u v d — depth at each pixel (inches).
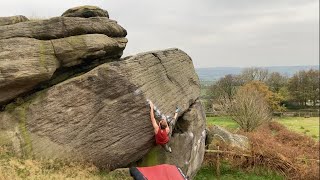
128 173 610.2
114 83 590.9
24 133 575.8
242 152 1149.7
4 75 547.5
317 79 4483.3
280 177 1114.1
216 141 1195.3
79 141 592.4
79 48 593.9
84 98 589.6
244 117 2057.1
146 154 671.8
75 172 567.5
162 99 666.2
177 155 693.3
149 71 650.8
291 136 1784.0
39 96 588.1
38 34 577.3
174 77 738.8
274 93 3949.3
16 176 508.1
